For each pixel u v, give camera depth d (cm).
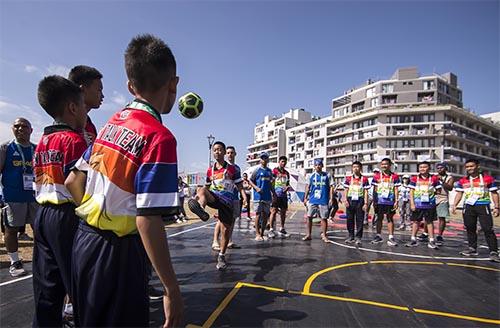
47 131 245
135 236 150
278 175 913
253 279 459
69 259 224
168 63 162
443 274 521
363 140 7319
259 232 837
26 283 416
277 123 10600
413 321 326
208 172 540
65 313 289
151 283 417
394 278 489
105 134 158
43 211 231
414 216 805
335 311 346
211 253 638
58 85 243
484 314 351
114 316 142
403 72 7238
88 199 153
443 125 6638
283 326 305
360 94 7825
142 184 137
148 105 158
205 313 331
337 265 563
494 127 8112
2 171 443
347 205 830
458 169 6875
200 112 343
